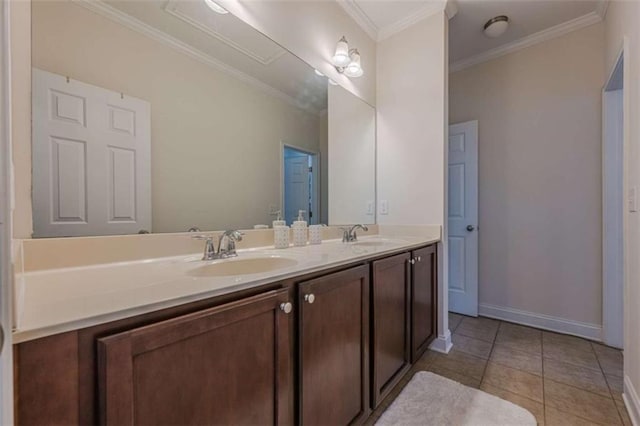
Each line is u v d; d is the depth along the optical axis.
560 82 2.39
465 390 1.57
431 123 2.13
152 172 1.18
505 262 2.65
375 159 2.40
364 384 1.24
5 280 0.38
